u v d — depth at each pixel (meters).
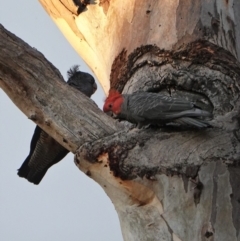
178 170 8.79
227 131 9.13
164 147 8.96
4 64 9.46
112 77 11.18
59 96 9.48
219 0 11.02
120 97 9.62
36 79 9.51
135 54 10.62
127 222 9.03
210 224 8.66
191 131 9.10
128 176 8.79
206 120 9.01
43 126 9.55
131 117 9.36
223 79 9.77
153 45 10.47
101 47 12.23
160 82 10.05
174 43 10.37
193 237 8.63
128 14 11.42
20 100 9.57
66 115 9.39
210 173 8.81
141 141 9.04
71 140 9.30
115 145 9.00
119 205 9.09
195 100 9.79
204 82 9.80
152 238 8.79
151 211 8.83
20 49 9.55
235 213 8.72
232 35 10.78
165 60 10.20
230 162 8.88
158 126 9.27
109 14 12.02
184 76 9.88
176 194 8.74
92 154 9.02
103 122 9.35
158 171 8.80
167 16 10.79
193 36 10.44
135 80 10.39
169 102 9.02
